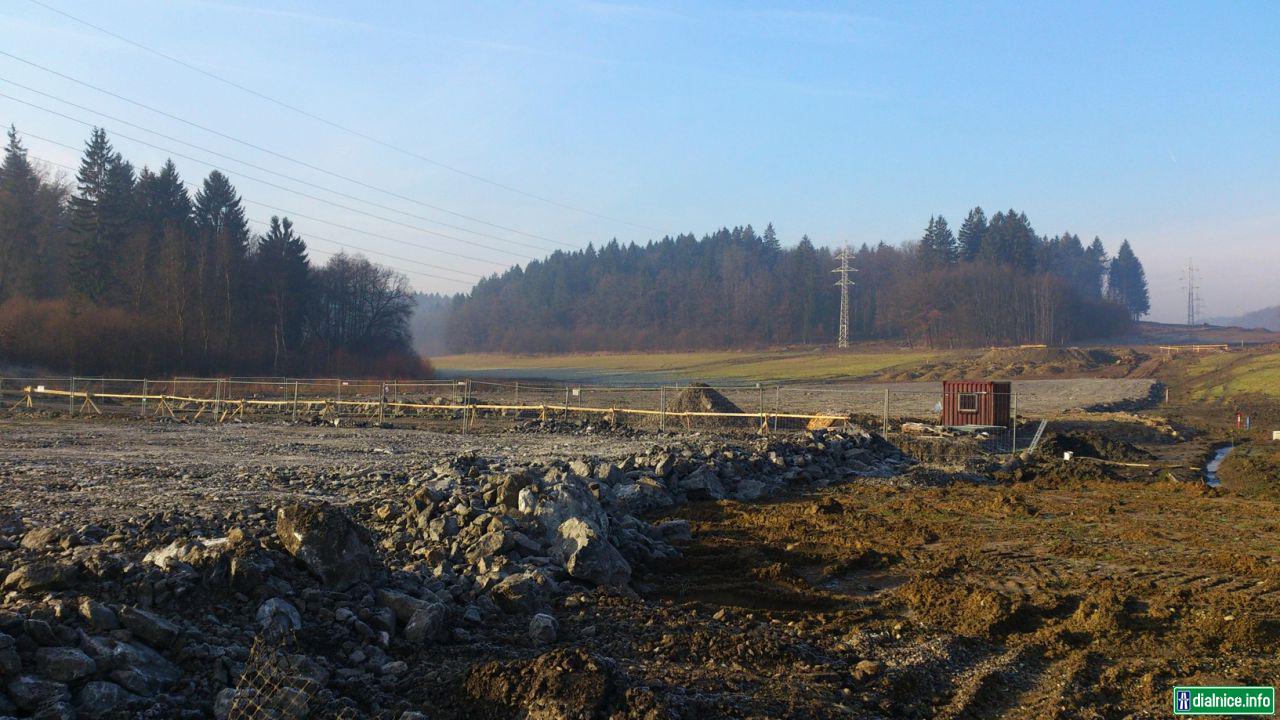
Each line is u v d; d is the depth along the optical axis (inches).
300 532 315.3
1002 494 757.9
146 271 2974.9
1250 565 473.4
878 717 261.1
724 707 248.2
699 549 507.8
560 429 1248.8
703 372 4419.3
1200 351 3927.2
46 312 2486.5
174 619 264.4
